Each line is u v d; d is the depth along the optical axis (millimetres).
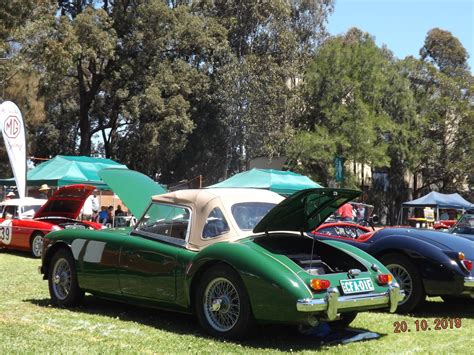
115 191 8680
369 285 5469
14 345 4852
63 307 6941
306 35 40188
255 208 6137
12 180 21750
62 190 12453
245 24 37844
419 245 7184
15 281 9062
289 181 19984
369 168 44031
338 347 5324
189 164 39938
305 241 6023
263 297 5070
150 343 5191
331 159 32500
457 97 42375
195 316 6211
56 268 7078
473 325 6707
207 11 38406
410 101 39094
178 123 34219
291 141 33625
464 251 7098
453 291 6938
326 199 5469
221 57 36781
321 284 5004
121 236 6391
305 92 36656
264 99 35188
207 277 5512
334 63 35406
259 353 4953
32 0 24156
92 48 31625
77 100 41312
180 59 35719
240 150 37531
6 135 15773
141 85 35938
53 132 41219
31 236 13305
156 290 5902
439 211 30125
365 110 33594
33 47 27266
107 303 7332
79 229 6996
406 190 43938
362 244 7648
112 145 38719
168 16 34250
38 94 31844
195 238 5816
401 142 38781
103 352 4738
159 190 8773
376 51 36719
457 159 41812
